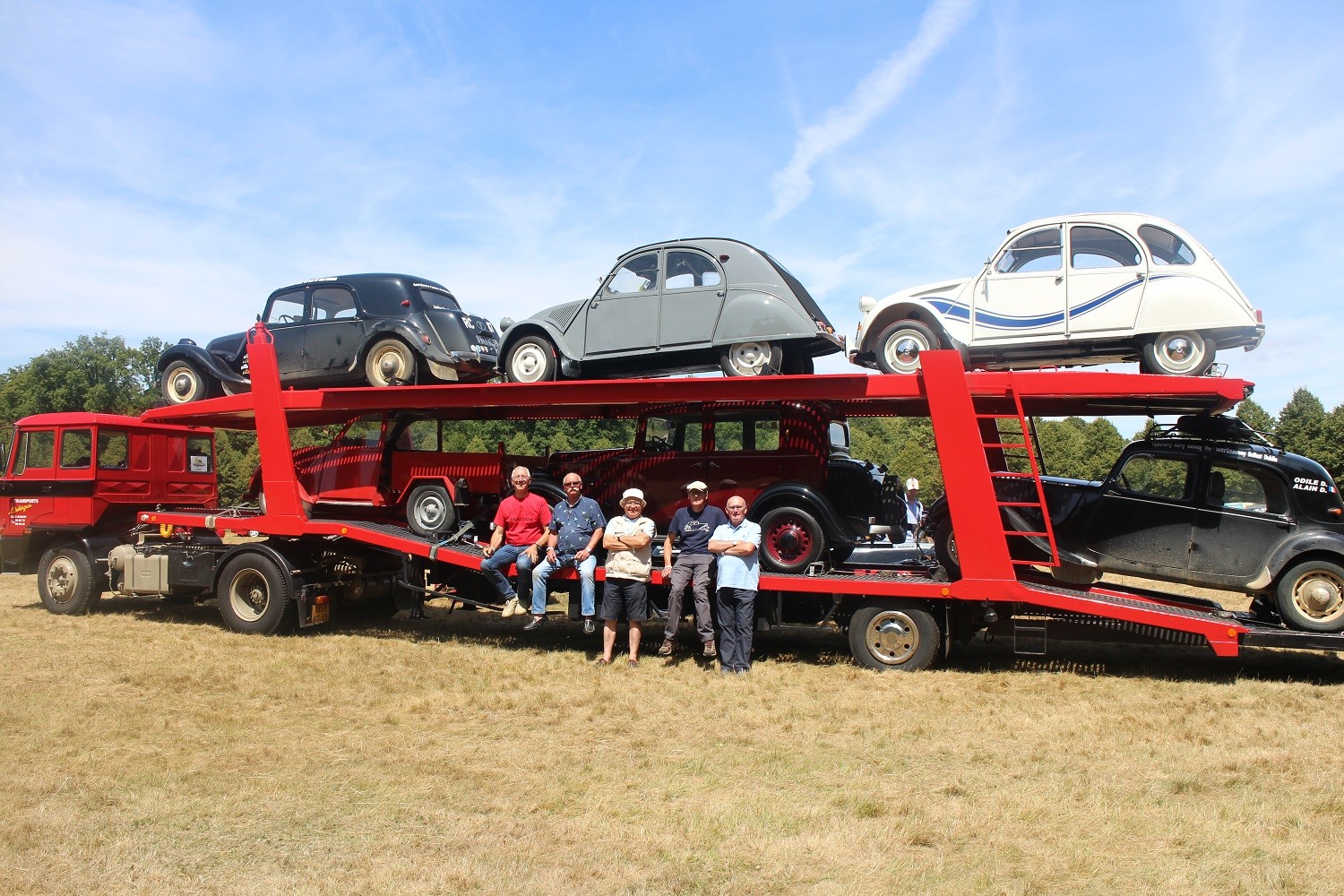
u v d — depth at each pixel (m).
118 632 10.21
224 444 39.47
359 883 3.90
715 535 8.43
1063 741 6.14
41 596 11.67
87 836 4.42
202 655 8.90
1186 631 7.90
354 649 9.31
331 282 10.46
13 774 5.34
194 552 10.87
